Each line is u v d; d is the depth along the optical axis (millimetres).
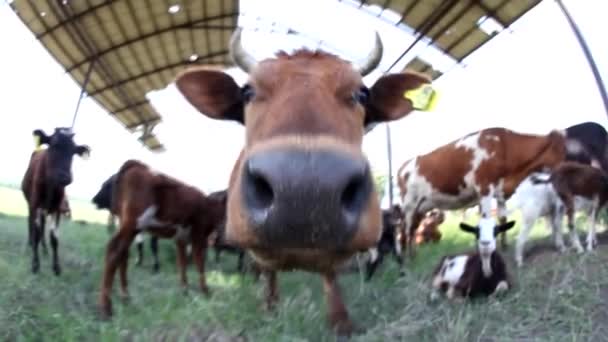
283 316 2082
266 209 833
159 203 2512
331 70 1085
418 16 4547
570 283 2445
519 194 3207
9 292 2176
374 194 1014
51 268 3025
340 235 833
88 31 5113
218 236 3188
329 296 2104
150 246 3648
